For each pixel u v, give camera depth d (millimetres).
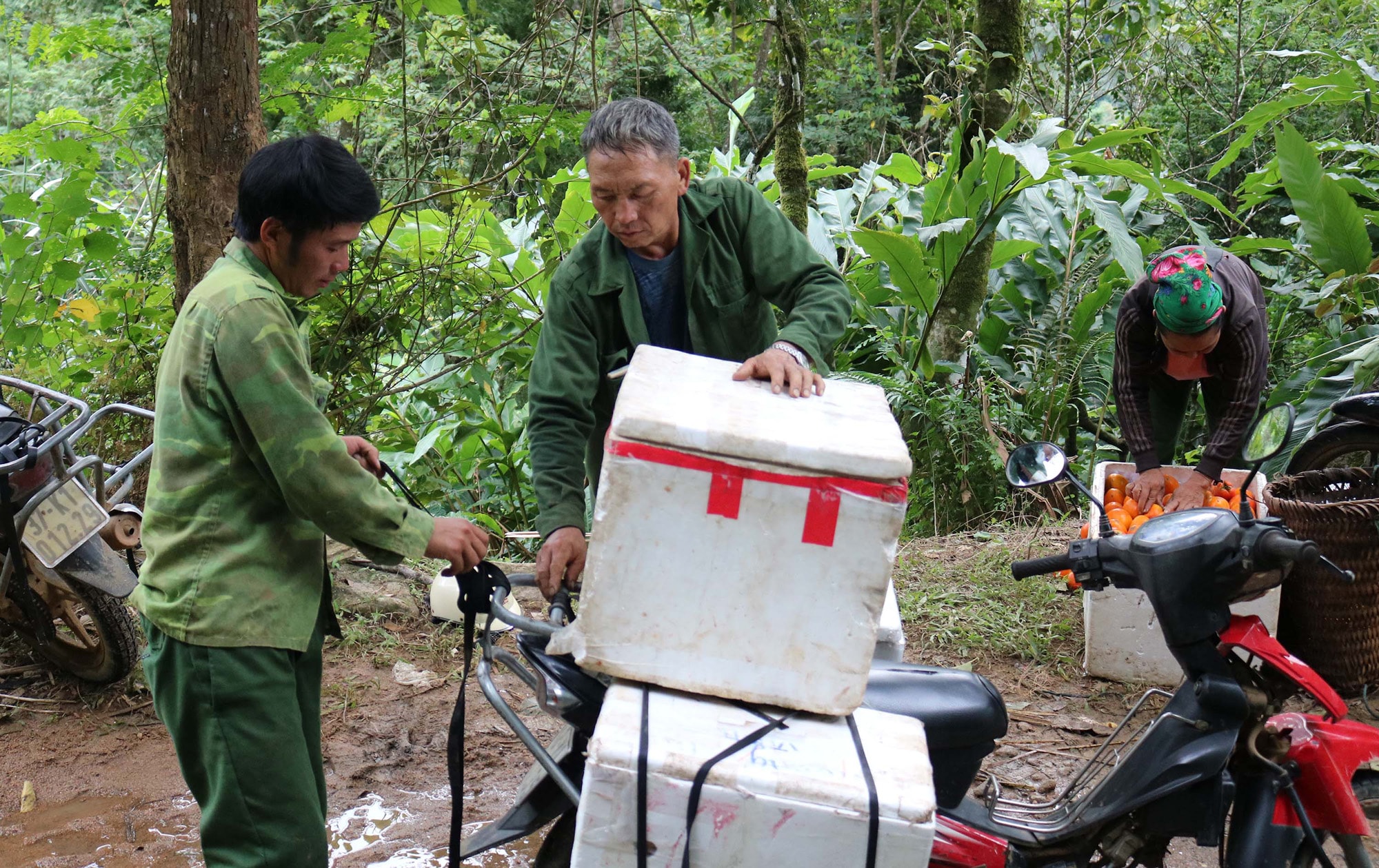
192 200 4102
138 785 3262
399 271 5176
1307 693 2234
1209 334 3553
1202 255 3580
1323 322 6383
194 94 4043
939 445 6074
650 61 12680
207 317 1952
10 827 3041
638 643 1809
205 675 1978
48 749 3453
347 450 1994
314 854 2082
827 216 7465
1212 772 2176
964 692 2158
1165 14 8000
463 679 2148
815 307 2430
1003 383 6754
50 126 5066
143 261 5227
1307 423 5660
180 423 1988
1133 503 3742
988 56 6398
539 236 6445
